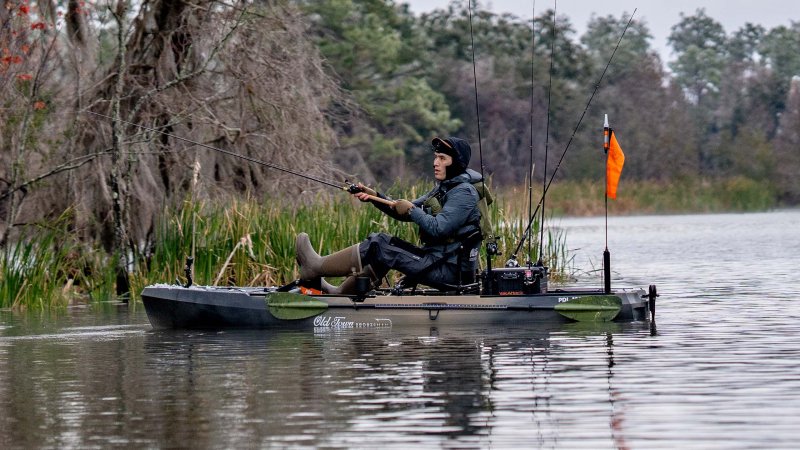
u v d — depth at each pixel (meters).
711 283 41.81
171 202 41.97
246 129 43.53
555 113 139.50
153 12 42.81
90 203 41.47
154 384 21.50
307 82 45.12
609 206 133.38
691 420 17.84
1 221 40.81
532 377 21.39
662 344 25.09
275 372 22.44
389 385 20.86
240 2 43.47
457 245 27.75
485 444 16.66
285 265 37.44
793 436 16.83
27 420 18.62
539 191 65.94
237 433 17.50
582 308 27.91
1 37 39.34
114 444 17.03
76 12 41.47
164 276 37.81
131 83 42.28
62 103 41.44
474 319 27.66
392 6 116.00
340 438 17.08
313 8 102.62
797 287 39.66
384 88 110.75
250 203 41.00
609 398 19.47
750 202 144.75
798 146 162.50
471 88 134.75
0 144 39.81
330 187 44.59
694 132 165.38
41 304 35.84
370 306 27.78
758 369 21.95
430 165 112.62
